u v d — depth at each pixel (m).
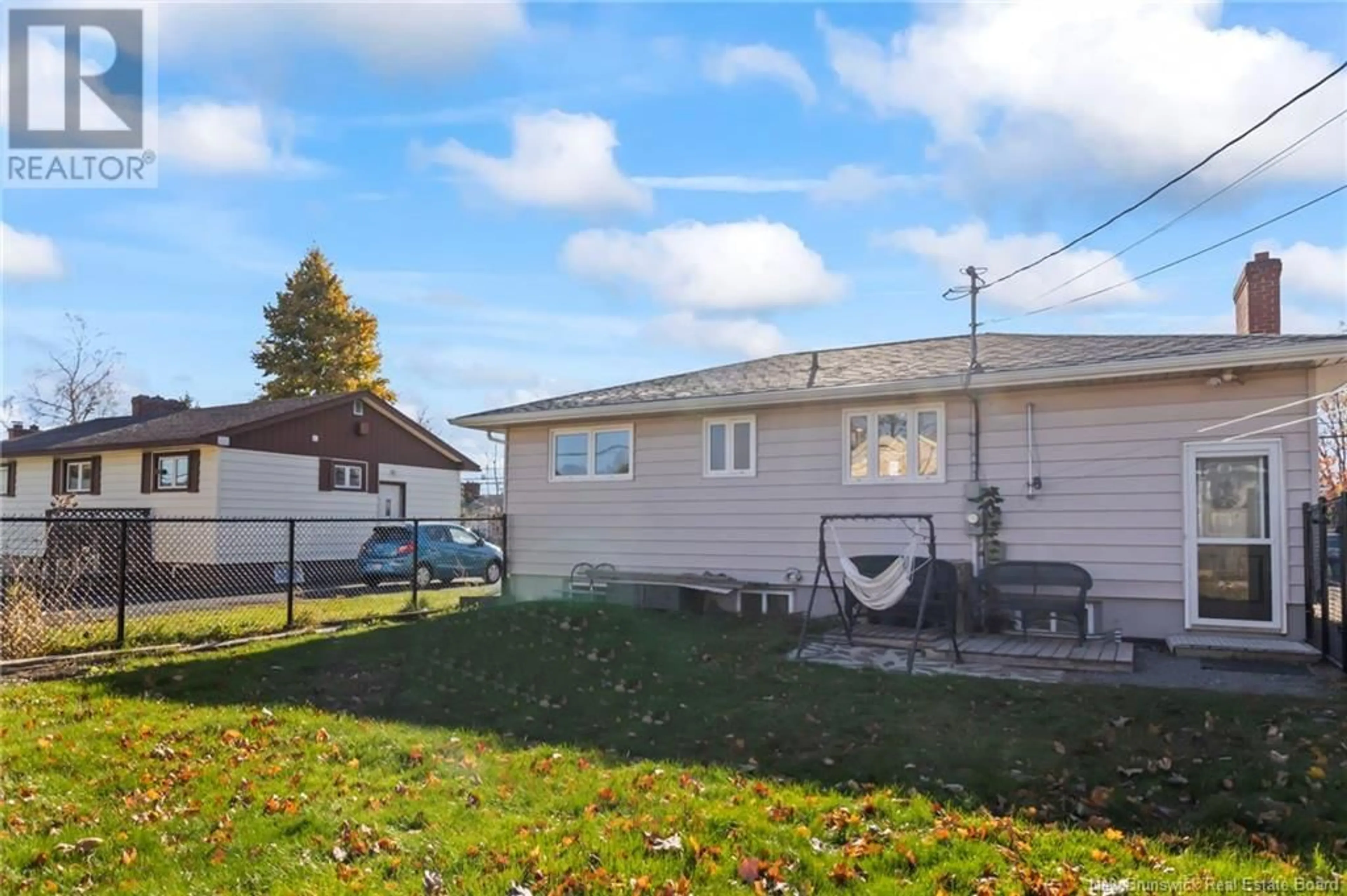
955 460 10.09
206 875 3.57
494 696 6.76
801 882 3.40
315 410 20.11
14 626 8.59
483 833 3.95
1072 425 9.46
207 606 12.84
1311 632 8.11
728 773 4.76
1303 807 4.09
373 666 7.94
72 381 32.44
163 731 5.66
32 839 3.93
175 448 18.62
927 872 3.46
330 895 3.34
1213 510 8.79
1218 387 8.77
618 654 8.44
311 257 35.53
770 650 8.59
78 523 8.89
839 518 8.59
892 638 8.79
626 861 3.60
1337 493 20.03
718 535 11.71
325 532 20.14
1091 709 5.99
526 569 13.38
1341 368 8.53
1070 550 9.41
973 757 4.92
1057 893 3.26
